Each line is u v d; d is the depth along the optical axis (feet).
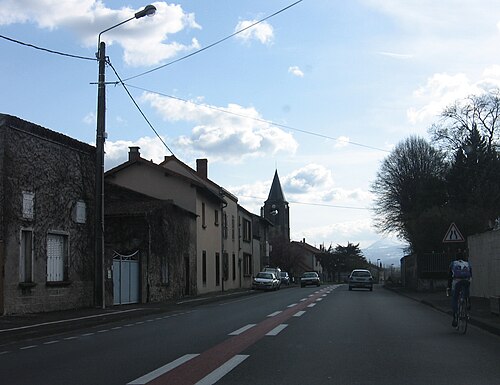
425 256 116.26
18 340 43.45
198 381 24.95
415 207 183.93
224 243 150.92
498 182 171.53
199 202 124.77
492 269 73.20
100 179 69.41
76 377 26.61
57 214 66.80
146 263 88.69
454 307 44.55
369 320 53.36
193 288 115.85
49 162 65.46
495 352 33.24
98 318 56.65
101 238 69.46
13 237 58.75
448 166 192.54
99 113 69.21
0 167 57.41
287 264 284.41
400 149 209.26
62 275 68.39
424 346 35.65
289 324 49.62
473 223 121.29
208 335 42.65
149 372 27.32
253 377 25.76
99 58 69.26
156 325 52.85
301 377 25.70
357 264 386.93
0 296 56.85
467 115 177.68
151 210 91.56
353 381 24.80
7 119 58.03
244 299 102.12
